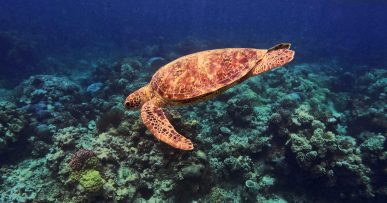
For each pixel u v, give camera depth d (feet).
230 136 47.70
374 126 57.57
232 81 18.37
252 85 66.23
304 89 68.59
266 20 327.26
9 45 91.86
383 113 59.88
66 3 340.39
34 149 43.65
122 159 36.52
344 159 40.11
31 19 183.11
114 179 33.81
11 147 43.52
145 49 115.96
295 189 41.60
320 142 40.09
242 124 50.24
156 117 18.99
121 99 57.21
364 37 274.98
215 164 40.14
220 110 53.62
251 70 19.01
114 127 41.39
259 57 19.16
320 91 72.02
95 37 151.33
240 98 52.80
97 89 66.74
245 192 38.68
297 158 39.73
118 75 68.64
